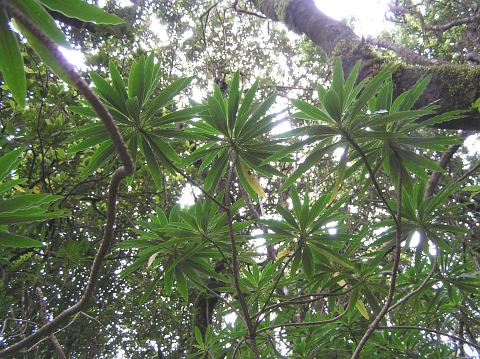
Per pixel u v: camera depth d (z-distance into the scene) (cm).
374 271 221
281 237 208
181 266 215
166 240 213
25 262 351
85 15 86
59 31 83
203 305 499
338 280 221
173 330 488
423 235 213
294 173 170
